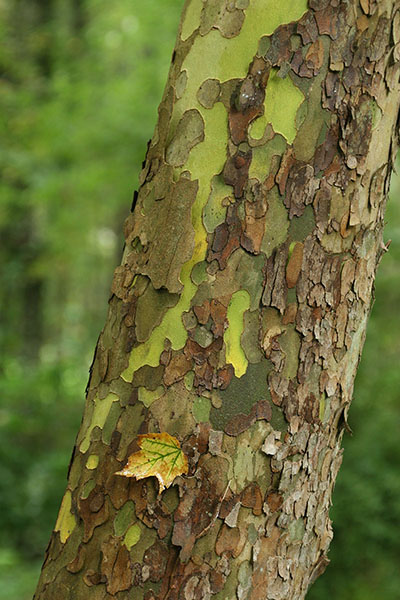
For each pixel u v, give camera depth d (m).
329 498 1.80
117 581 1.70
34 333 11.47
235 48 1.71
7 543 6.30
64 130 8.19
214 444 1.70
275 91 1.70
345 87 1.72
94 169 8.00
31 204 9.48
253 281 1.70
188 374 1.70
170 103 1.75
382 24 1.73
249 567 1.71
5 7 10.84
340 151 1.72
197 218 1.71
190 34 1.74
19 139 9.02
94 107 8.30
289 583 1.75
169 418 1.70
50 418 8.21
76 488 1.74
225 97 1.71
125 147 7.98
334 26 1.71
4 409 8.16
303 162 1.71
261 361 1.71
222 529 1.70
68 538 1.74
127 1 8.16
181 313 1.71
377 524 5.84
